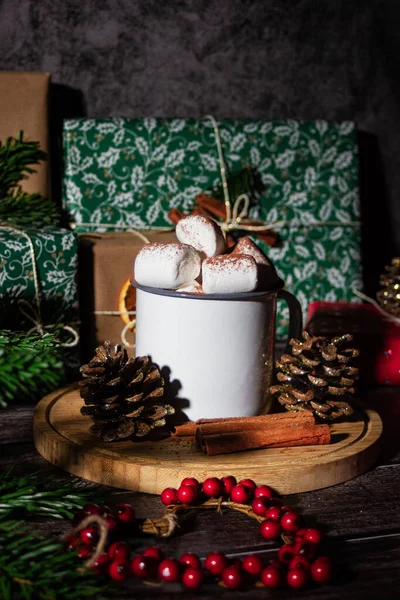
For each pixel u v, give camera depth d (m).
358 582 0.42
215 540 0.45
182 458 0.50
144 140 0.73
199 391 0.53
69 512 0.45
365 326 0.67
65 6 0.75
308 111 0.83
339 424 0.56
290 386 0.55
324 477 0.50
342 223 0.78
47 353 0.42
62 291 0.62
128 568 0.41
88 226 0.72
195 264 0.53
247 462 0.50
